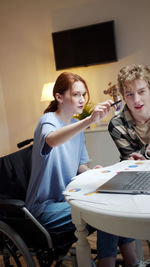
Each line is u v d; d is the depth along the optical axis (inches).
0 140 174.4
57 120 58.9
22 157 66.3
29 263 50.8
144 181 43.1
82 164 67.9
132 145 71.1
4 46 172.4
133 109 67.1
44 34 165.0
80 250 44.9
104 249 48.6
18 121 175.8
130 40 150.5
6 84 175.2
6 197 61.4
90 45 154.9
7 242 57.1
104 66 156.4
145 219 33.2
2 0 168.9
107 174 53.5
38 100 171.6
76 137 63.3
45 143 53.1
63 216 53.5
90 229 53.9
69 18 159.0
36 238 53.0
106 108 49.2
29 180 64.8
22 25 167.9
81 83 60.1
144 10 146.3
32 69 170.1
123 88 67.9
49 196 57.5
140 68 66.4
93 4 153.9
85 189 45.4
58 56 160.7
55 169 57.1
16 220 54.3
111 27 150.0
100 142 132.2
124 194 40.7
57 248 51.9
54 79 167.5
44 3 162.2
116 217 34.9
